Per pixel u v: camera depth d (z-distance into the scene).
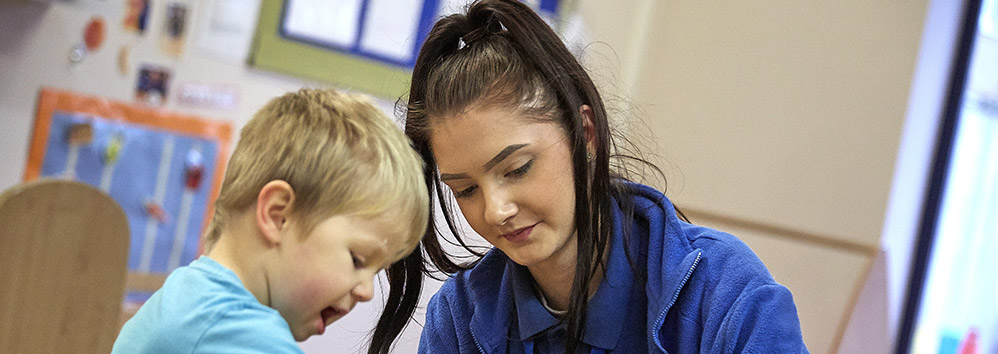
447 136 0.93
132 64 1.79
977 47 2.41
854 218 2.28
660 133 2.29
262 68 1.92
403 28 2.04
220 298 0.80
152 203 1.83
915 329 2.44
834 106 2.29
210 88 1.87
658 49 2.30
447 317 1.10
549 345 1.02
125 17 1.78
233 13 1.88
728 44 2.31
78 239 1.16
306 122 0.87
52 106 1.71
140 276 1.81
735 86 2.31
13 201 1.08
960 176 2.45
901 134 2.28
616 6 2.26
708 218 2.29
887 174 2.29
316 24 1.96
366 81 2.01
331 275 0.84
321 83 1.97
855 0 2.28
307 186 0.84
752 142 2.31
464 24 0.99
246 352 0.77
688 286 0.96
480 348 1.05
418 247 1.05
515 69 0.92
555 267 0.99
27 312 1.12
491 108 0.90
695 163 2.30
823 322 2.26
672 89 2.31
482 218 0.94
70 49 1.73
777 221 2.29
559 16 2.17
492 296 1.07
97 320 1.20
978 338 2.42
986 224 2.45
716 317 0.92
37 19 1.69
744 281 0.92
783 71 2.30
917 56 2.27
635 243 1.02
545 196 0.92
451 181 0.94
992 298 2.42
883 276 2.29
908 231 2.43
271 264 0.84
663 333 0.97
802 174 2.29
